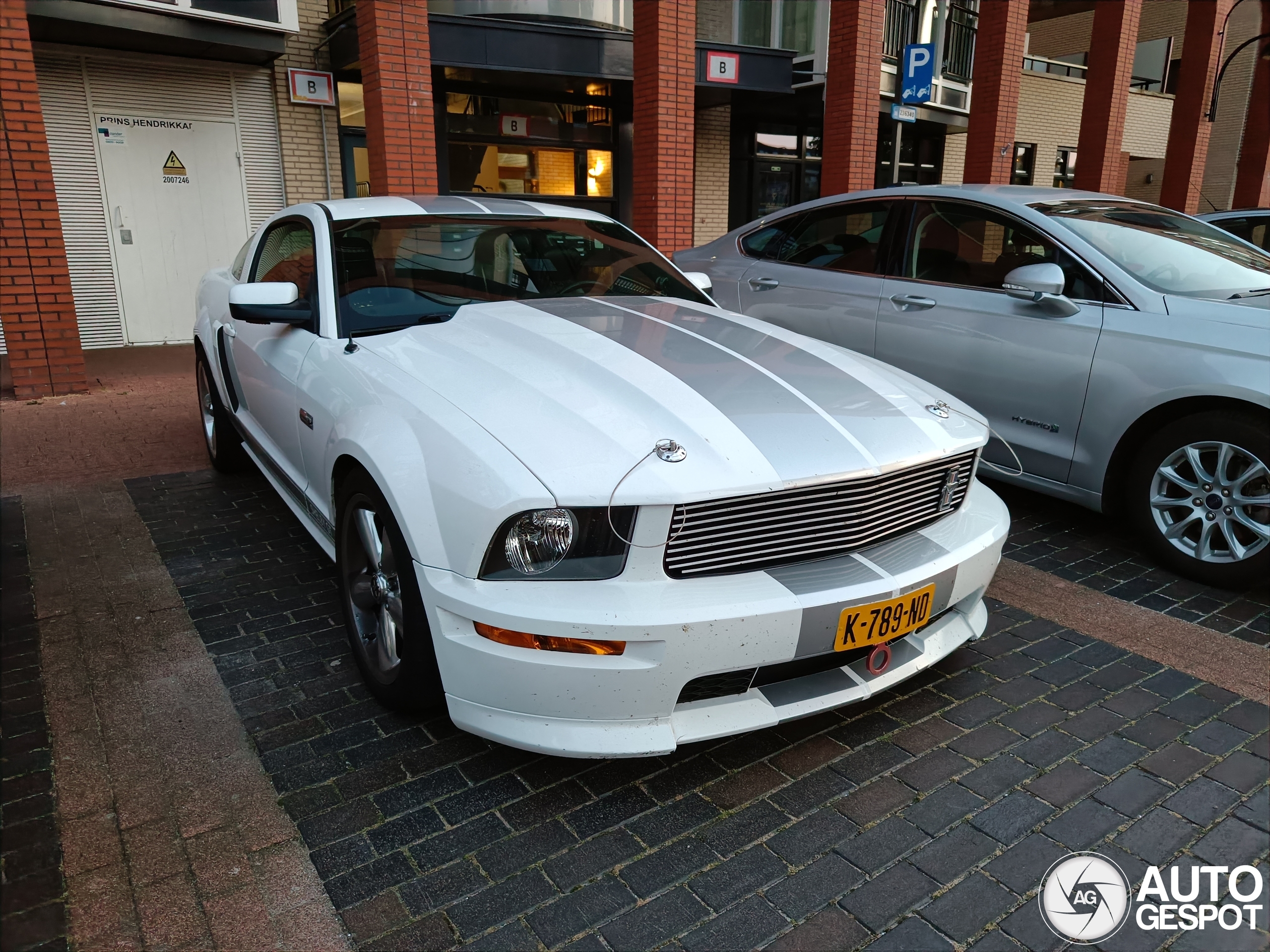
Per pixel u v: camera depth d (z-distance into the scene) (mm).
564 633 2004
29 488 4863
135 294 9734
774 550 2234
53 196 6926
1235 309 3506
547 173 11930
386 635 2588
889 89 12797
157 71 9352
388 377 2633
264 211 10312
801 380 2646
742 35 12453
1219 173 20266
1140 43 21188
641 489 2014
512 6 10438
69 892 1948
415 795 2295
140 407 6871
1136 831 2188
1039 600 3512
